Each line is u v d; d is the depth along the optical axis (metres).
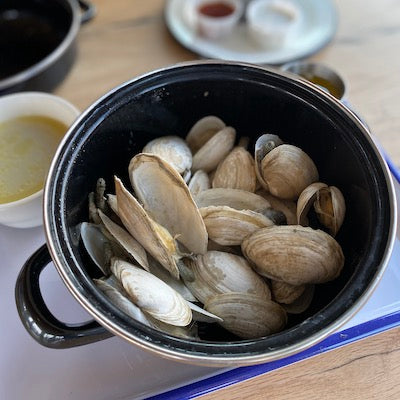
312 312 0.32
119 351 0.35
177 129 0.39
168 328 0.31
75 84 0.54
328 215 0.34
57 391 0.34
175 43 0.58
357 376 0.35
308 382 0.35
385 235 0.28
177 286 0.33
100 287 0.30
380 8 0.61
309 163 0.36
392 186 0.30
